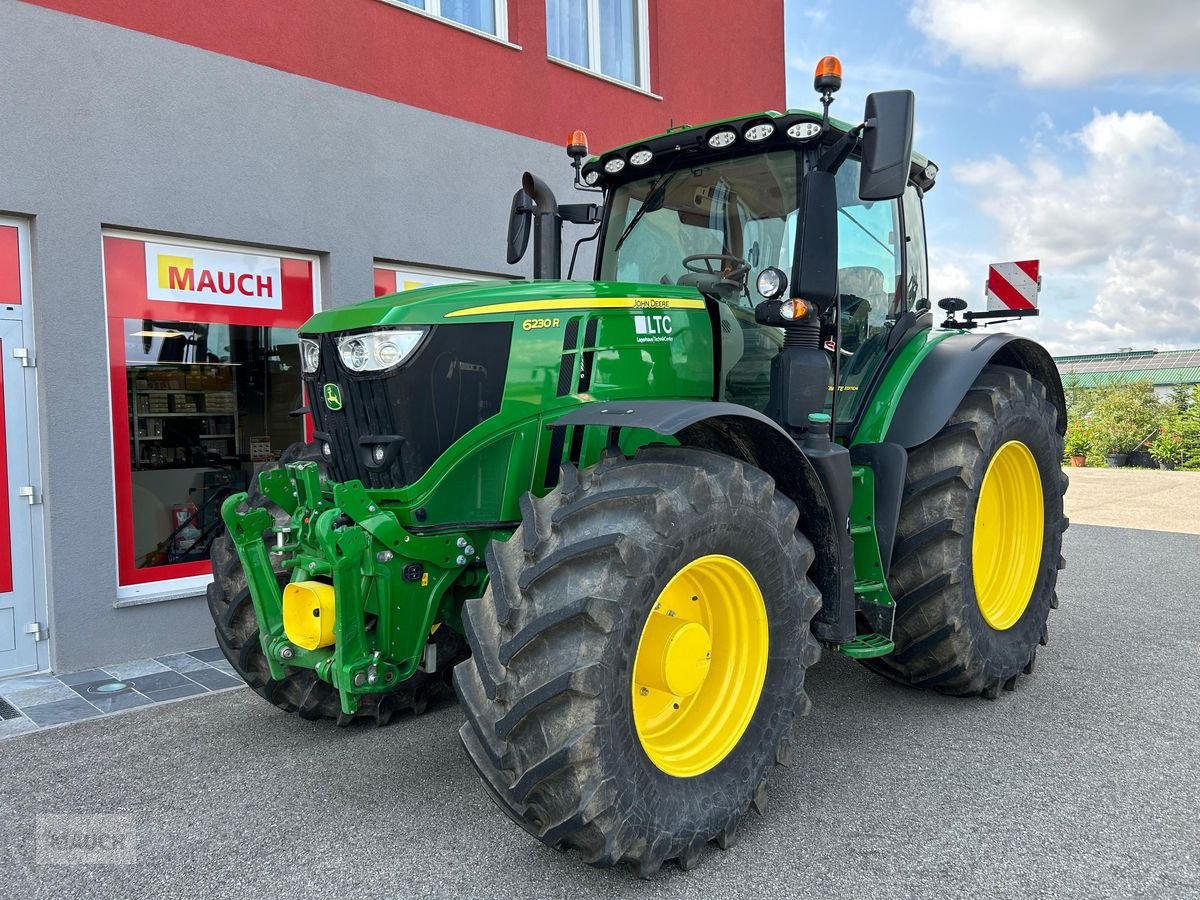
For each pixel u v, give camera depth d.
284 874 2.47
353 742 3.44
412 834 2.69
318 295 5.52
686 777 2.50
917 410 3.54
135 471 4.80
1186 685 4.01
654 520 2.36
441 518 2.86
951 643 3.52
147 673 4.45
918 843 2.60
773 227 3.41
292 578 2.88
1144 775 3.04
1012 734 3.44
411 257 5.89
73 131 4.39
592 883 2.42
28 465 4.42
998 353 4.23
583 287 3.04
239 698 4.04
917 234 4.18
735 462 2.64
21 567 4.41
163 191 4.71
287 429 5.41
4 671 4.37
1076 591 5.92
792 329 3.21
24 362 4.39
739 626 2.73
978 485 3.54
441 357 2.79
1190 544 7.76
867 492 3.36
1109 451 18.55
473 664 2.43
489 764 2.35
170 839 2.68
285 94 5.19
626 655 2.30
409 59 5.84
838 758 3.22
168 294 4.88
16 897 2.38
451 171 6.10
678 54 7.93
